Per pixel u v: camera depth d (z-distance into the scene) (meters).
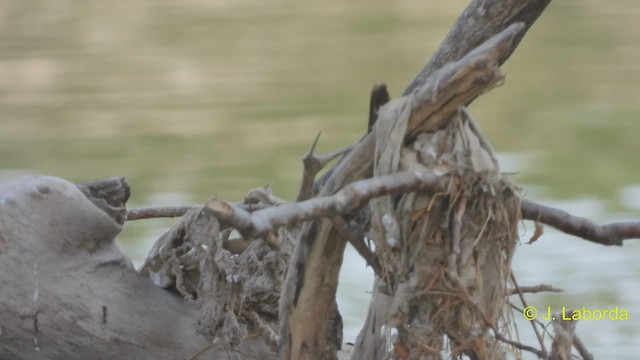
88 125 31.64
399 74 40.44
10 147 29.34
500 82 6.34
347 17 49.28
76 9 49.06
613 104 33.06
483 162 6.47
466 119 6.64
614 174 24.23
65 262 7.78
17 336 7.65
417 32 46.47
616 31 44.66
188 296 8.05
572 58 40.66
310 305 7.11
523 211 7.07
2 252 7.58
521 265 16.06
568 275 15.60
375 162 6.51
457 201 6.50
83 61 41.09
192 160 27.06
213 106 34.16
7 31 45.41
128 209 9.20
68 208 7.77
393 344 7.02
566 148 27.22
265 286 7.89
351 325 13.18
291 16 49.62
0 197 7.67
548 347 11.77
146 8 50.09
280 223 5.61
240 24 48.56
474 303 6.48
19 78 38.03
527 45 42.97
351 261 15.05
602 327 14.12
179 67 40.59
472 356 6.85
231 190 24.92
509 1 8.20
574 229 7.12
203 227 7.74
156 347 8.03
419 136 6.52
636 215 21.64
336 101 35.41
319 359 7.23
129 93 35.97
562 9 48.88
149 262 8.36
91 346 7.83
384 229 6.57
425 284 6.62
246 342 8.40
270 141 29.17
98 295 7.87
